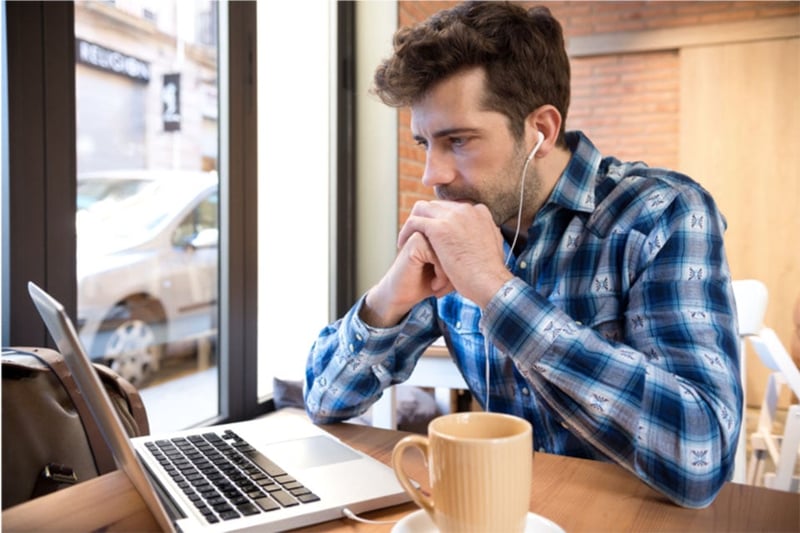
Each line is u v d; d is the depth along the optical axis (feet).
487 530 1.66
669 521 2.24
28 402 2.51
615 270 3.15
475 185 3.04
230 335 7.05
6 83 4.39
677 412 2.41
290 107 8.55
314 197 9.22
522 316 2.54
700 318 2.71
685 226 2.94
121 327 9.11
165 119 9.15
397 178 9.94
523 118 3.03
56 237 4.78
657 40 13.17
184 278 9.89
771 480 6.43
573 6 13.75
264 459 2.56
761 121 12.51
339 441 2.84
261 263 7.98
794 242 12.34
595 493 2.49
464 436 1.83
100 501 1.95
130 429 2.93
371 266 10.08
